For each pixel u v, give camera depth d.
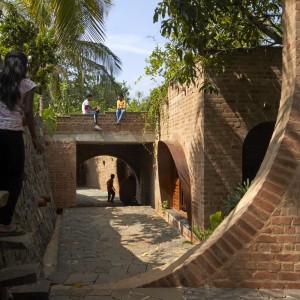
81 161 23.58
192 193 11.45
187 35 8.51
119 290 5.07
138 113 17.81
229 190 10.34
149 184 19.98
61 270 8.60
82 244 11.13
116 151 23.78
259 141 14.03
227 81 10.27
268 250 5.06
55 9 9.21
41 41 13.73
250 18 9.02
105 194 28.84
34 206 10.41
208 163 10.29
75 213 16.28
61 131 17.50
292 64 5.50
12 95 4.02
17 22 13.62
